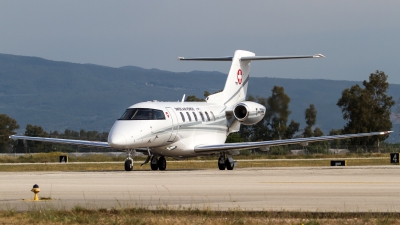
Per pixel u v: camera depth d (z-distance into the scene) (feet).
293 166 337.52
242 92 323.98
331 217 115.75
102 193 153.17
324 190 156.46
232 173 229.04
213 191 155.53
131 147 246.68
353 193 149.59
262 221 112.47
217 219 114.21
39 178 205.67
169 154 272.92
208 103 301.63
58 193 154.10
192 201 136.98
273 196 144.36
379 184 172.45
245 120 294.05
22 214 119.96
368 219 112.06
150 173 232.73
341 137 263.08
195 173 230.68
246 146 267.59
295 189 159.33
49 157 493.77
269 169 269.85
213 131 297.12
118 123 252.83
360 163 382.83
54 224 111.24
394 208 123.85
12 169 314.76
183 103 284.82
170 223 110.22
